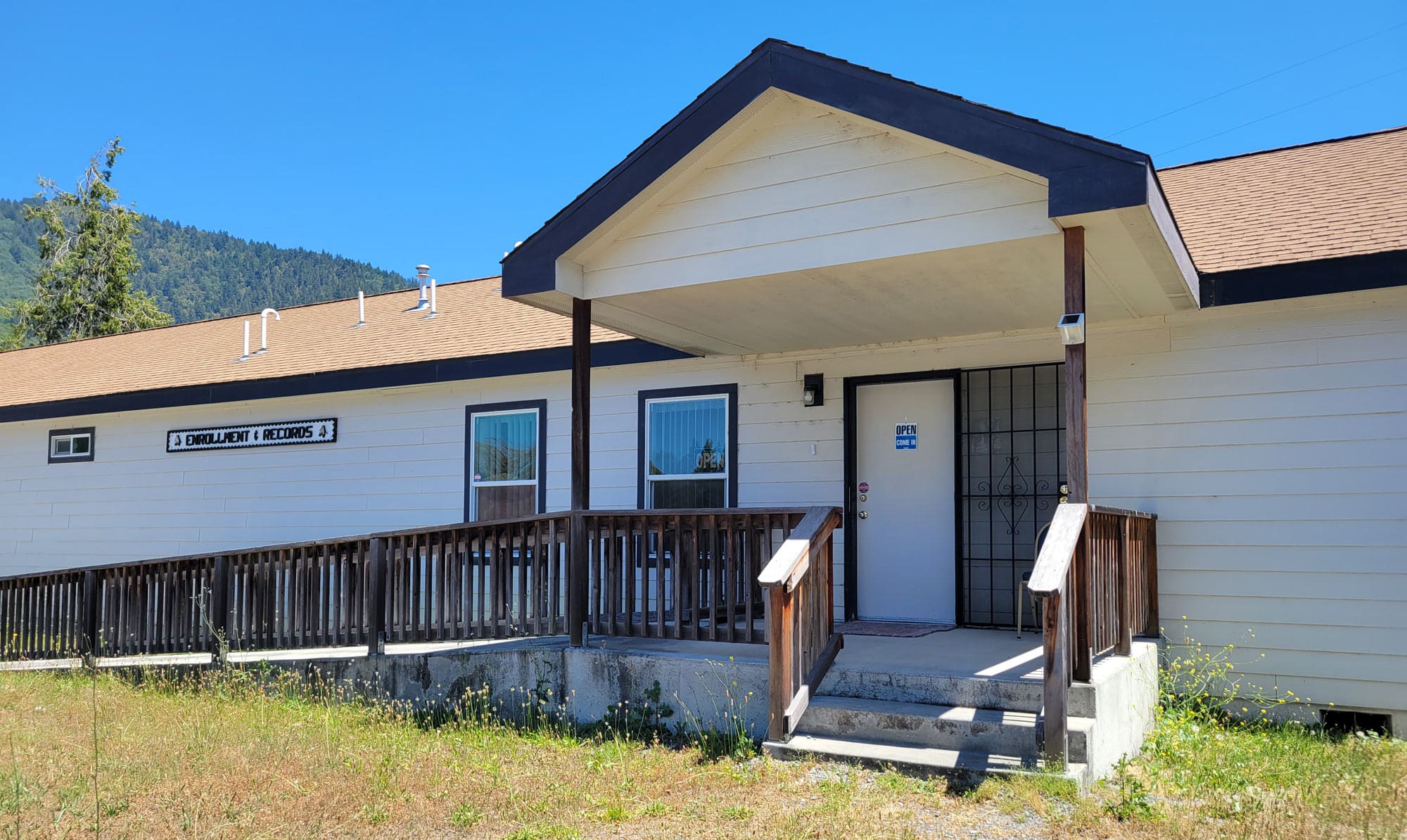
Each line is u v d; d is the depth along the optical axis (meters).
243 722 7.66
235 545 13.48
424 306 14.66
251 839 5.03
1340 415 7.62
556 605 7.80
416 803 5.64
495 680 7.96
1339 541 7.58
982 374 9.04
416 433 12.30
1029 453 8.78
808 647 6.68
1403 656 7.32
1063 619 5.61
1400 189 8.62
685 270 7.13
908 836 4.73
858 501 9.54
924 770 5.66
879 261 6.48
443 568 8.33
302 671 8.88
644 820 5.22
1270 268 7.55
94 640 10.56
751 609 7.02
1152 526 8.03
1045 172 5.72
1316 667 7.60
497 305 13.66
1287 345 7.83
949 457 9.18
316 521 12.91
